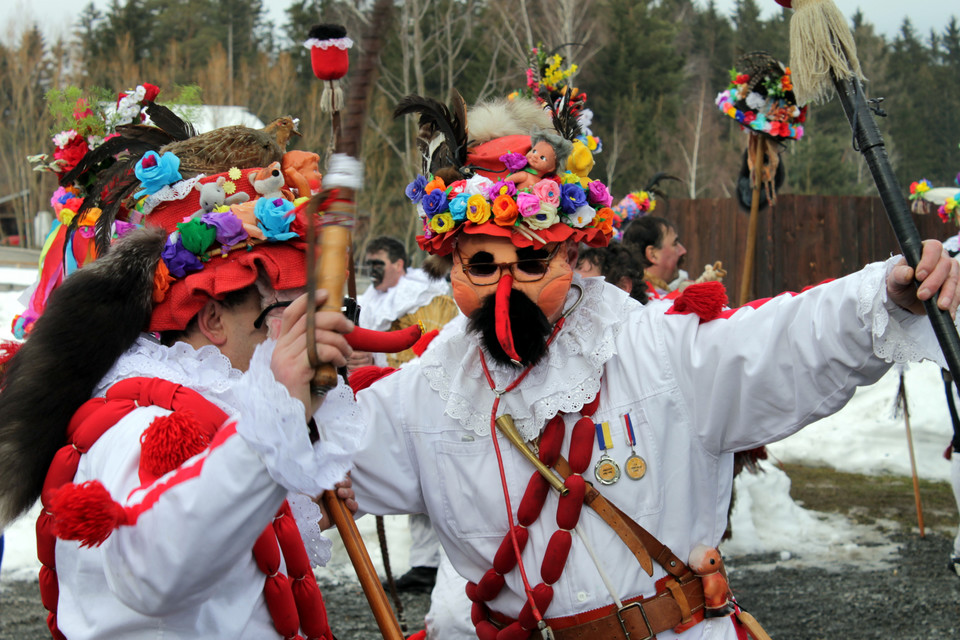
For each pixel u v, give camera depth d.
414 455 2.30
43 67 30.56
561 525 2.12
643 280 3.81
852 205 10.41
